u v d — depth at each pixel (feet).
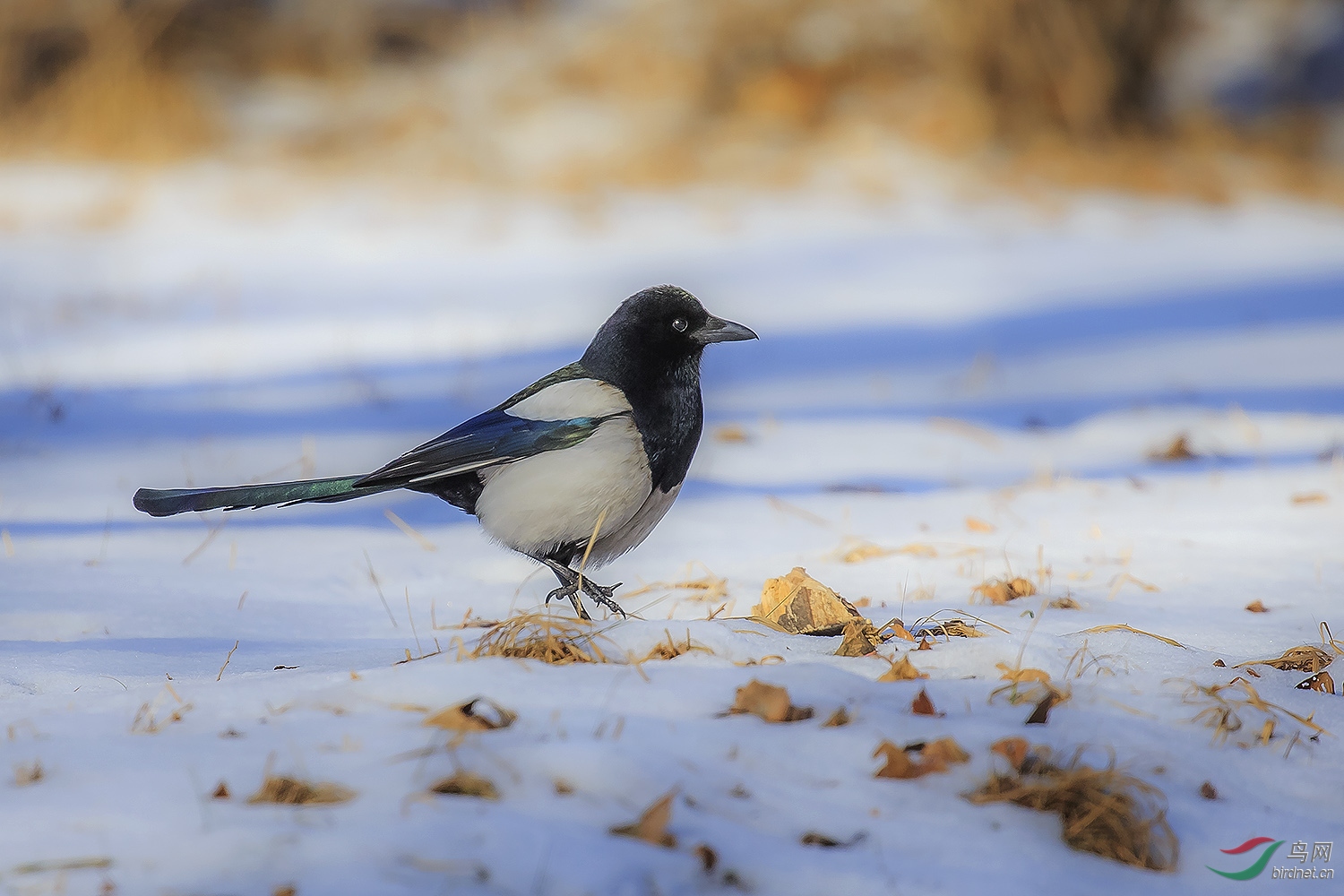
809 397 58.80
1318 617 26.35
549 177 117.50
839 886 14.02
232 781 15.46
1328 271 87.86
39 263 88.22
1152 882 14.98
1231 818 16.37
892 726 17.62
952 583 29.17
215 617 26.94
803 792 15.99
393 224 101.86
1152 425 51.01
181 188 111.45
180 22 135.44
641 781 15.46
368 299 80.43
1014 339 71.31
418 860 13.65
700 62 129.59
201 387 59.06
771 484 42.60
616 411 26.25
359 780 15.40
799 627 23.04
